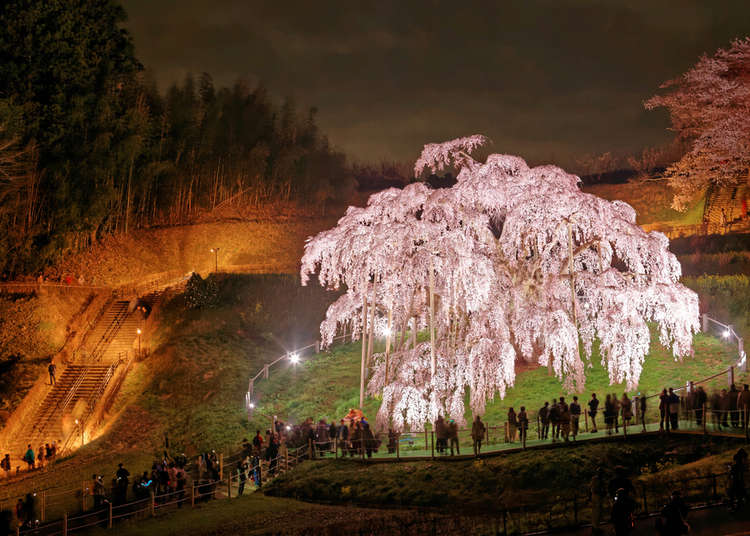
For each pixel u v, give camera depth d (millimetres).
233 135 93375
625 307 32594
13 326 52562
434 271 34625
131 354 50062
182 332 51906
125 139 71812
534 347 39906
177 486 30797
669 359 37469
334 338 50469
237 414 41219
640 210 78625
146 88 84562
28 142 62750
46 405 45375
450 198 33188
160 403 43594
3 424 43156
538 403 34406
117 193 73000
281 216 90562
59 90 66000
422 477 27562
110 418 43094
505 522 20656
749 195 65062
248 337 51625
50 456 39344
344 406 39156
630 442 27375
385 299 36625
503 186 34094
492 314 32031
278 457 32375
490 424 33031
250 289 56750
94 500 30375
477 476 26828
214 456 32312
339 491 28188
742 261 47969
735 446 25062
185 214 85562
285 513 26578
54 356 49750
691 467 23250
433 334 32500
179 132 85562
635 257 33906
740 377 33375
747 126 53531
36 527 28016
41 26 64750
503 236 35500
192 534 25047
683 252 54844
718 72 55531
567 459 26578
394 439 30875
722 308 41469
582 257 38312
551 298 33844
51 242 65062
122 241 74000
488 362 30797
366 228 34500
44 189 65625
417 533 21859
